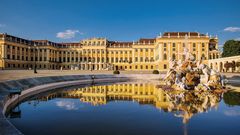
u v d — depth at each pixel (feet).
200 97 90.17
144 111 65.36
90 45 428.56
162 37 345.72
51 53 422.00
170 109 68.08
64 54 442.09
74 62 436.76
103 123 52.31
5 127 37.63
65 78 156.66
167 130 46.91
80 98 90.68
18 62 372.38
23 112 64.18
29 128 48.52
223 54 359.46
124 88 126.11
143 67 408.26
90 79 180.04
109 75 205.87
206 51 342.85
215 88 110.42
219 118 56.70
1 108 53.62
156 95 98.32
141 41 419.13
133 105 75.46
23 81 106.22
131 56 423.64
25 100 84.38
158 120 55.01
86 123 52.47
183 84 112.06
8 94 70.90
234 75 188.14
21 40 387.34
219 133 45.01
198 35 347.15
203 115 59.93
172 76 131.95
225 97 89.66
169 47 344.69
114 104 77.51
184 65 125.29
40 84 118.83
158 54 355.56
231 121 53.67
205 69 116.57
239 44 331.36
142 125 50.47
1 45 334.03
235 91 106.01
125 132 45.57
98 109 68.59
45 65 409.90
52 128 48.34
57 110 67.00
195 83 113.50
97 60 428.56
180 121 53.93
